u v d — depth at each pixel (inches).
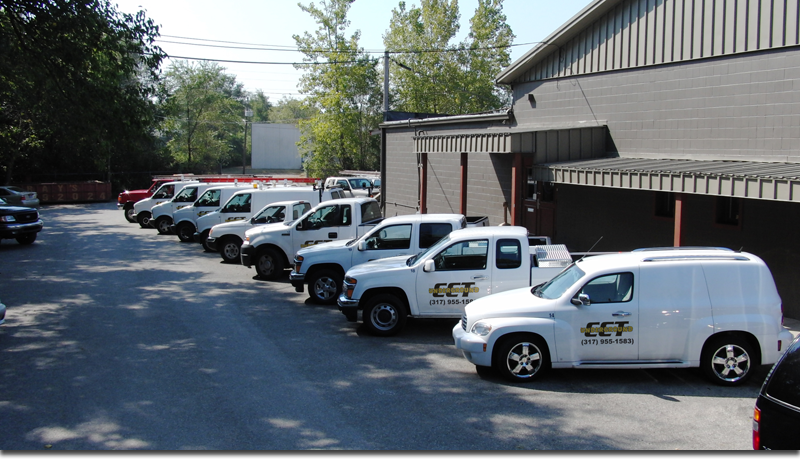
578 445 231.3
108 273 650.2
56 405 273.0
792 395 165.0
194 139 2347.4
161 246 869.2
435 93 1866.4
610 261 311.4
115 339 387.5
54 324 427.2
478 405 273.9
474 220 551.2
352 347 372.8
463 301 388.2
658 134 532.1
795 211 413.4
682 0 504.7
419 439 236.5
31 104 701.9
